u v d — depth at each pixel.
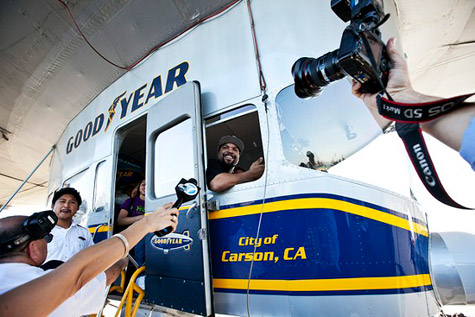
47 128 4.55
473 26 2.92
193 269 1.66
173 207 0.98
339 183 1.52
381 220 1.44
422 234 1.62
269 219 1.61
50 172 4.99
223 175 1.85
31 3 2.79
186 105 1.99
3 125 4.72
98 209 2.88
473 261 1.51
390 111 0.66
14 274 0.74
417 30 2.86
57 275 0.60
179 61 2.43
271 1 2.00
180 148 2.04
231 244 1.71
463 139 0.54
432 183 0.61
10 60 3.50
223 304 1.66
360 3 0.77
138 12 2.55
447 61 3.51
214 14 2.30
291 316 1.42
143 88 2.72
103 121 3.21
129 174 3.95
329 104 1.70
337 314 1.34
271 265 1.53
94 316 1.76
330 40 1.76
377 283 1.34
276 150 1.70
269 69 1.86
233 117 1.96
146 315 2.02
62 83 3.64
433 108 0.59
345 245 1.40
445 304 1.52
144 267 1.93
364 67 0.69
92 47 3.03
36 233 0.82
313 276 1.41
